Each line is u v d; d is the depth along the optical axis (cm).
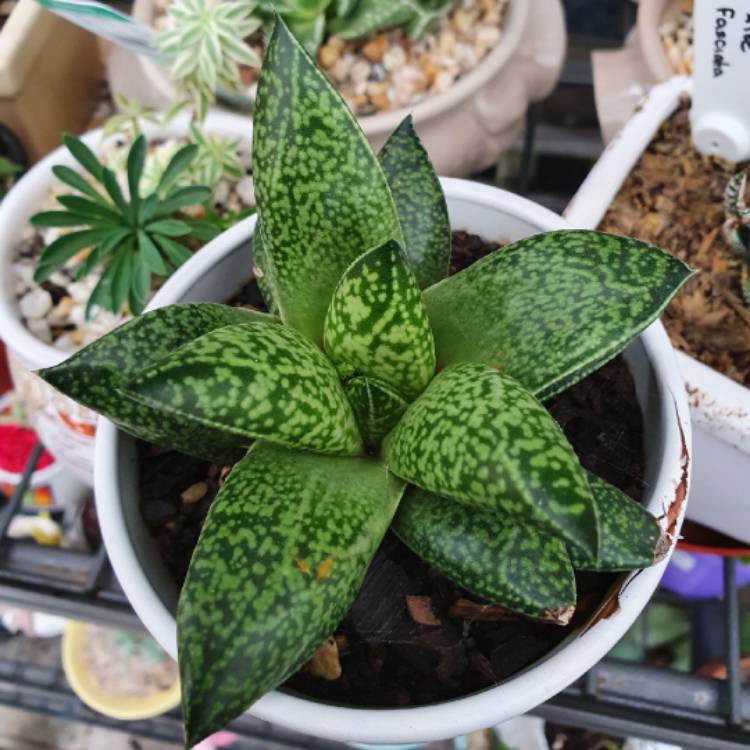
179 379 13
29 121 34
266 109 15
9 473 34
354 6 32
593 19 39
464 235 22
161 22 34
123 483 18
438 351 17
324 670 17
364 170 16
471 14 34
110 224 27
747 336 26
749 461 24
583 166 38
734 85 25
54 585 24
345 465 17
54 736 45
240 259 21
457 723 15
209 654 13
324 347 17
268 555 14
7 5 38
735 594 26
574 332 15
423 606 18
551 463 12
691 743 22
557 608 15
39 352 27
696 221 28
